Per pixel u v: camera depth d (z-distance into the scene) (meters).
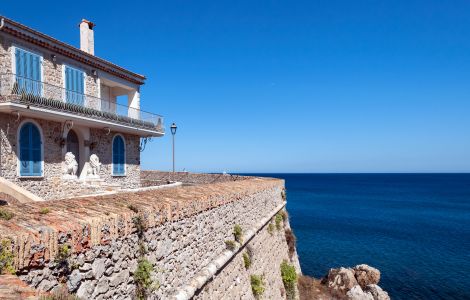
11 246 3.93
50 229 4.48
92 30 21.58
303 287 23.72
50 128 16.12
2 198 10.66
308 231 52.59
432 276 31.38
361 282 26.50
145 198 7.81
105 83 21.55
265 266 15.02
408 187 174.38
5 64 14.02
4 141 13.81
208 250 9.22
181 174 32.34
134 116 21.55
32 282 4.19
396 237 48.09
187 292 7.59
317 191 143.12
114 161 21.02
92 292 5.09
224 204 10.64
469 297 26.72
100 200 7.00
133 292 6.06
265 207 16.38
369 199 106.12
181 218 7.80
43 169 15.62
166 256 7.09
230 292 10.43
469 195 122.00
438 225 58.25
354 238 47.47
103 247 5.35
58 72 16.75
